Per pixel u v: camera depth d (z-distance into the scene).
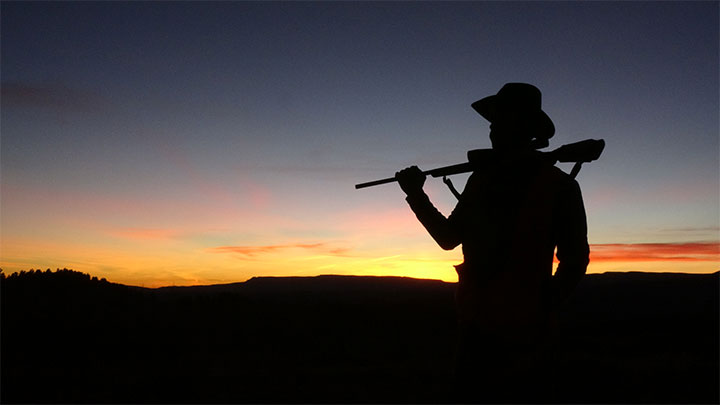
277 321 14.19
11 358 8.62
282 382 6.65
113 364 8.35
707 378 6.72
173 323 12.80
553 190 2.13
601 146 2.18
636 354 9.02
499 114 2.33
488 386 2.06
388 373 7.34
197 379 6.80
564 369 7.14
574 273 2.07
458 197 2.46
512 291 2.07
